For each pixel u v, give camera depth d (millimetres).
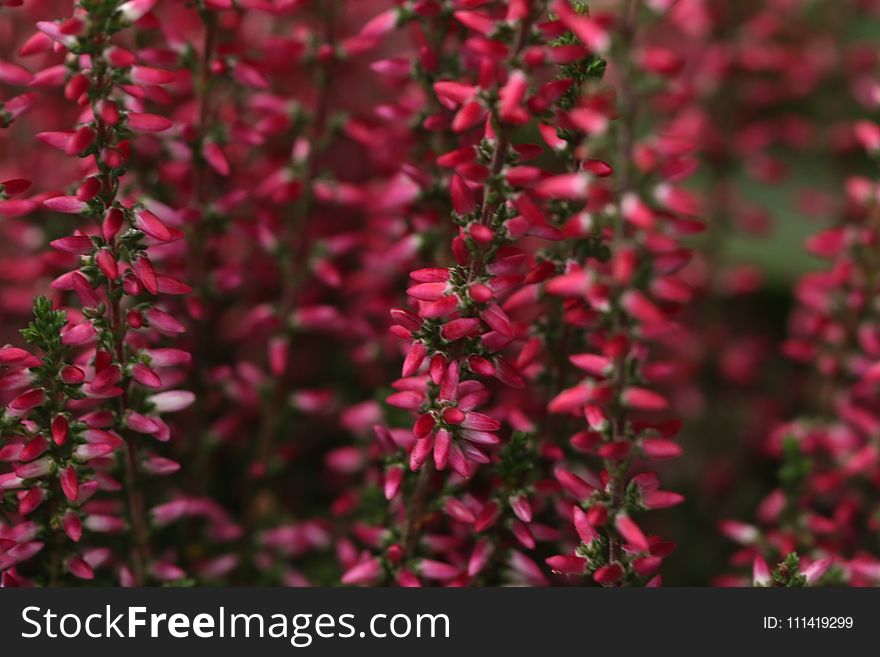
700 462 426
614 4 294
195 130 344
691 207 295
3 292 365
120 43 356
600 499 309
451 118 333
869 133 352
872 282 365
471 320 303
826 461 395
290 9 337
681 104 411
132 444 326
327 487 394
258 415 384
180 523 361
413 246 349
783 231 509
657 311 294
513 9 301
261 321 371
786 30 491
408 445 334
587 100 298
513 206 304
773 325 472
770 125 456
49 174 368
